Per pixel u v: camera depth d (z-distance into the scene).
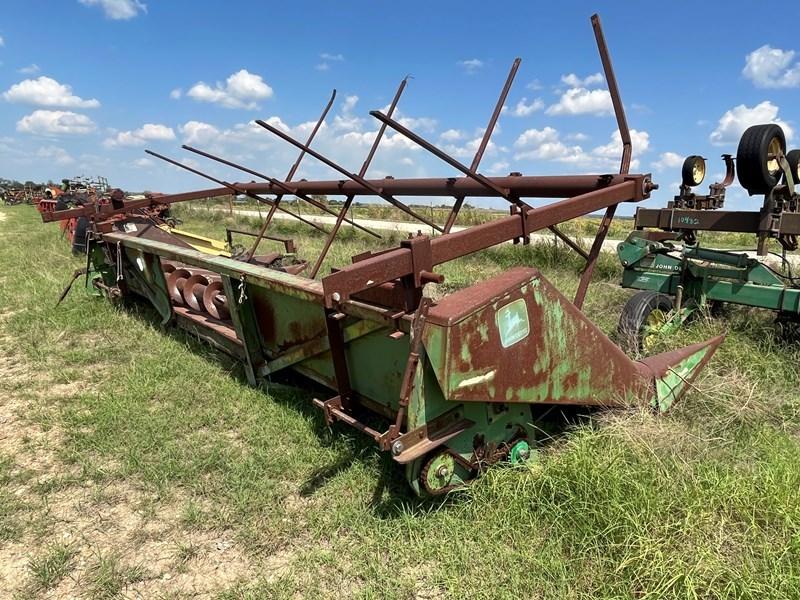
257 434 3.41
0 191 48.91
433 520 2.57
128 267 5.95
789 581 1.98
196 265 4.14
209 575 2.34
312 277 4.49
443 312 2.25
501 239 2.51
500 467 2.77
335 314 2.74
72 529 2.64
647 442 2.78
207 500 2.84
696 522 2.27
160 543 2.54
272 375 4.11
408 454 2.31
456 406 2.54
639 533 2.22
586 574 2.19
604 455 2.67
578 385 2.85
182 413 3.71
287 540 2.53
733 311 5.36
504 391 2.48
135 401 3.90
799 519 2.26
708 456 2.89
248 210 25.59
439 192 4.25
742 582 1.98
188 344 4.98
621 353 3.09
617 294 6.72
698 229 5.05
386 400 2.97
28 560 2.44
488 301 2.34
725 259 4.93
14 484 3.01
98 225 6.11
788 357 4.34
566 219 2.81
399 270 2.13
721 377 3.83
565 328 2.72
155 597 2.22
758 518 2.32
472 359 2.32
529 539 2.41
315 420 3.54
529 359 2.57
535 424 3.13
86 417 3.66
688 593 1.95
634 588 2.07
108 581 2.29
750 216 4.73
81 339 5.29
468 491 2.65
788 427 3.44
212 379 4.22
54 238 13.09
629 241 5.48
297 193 5.09
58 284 7.45
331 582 2.27
